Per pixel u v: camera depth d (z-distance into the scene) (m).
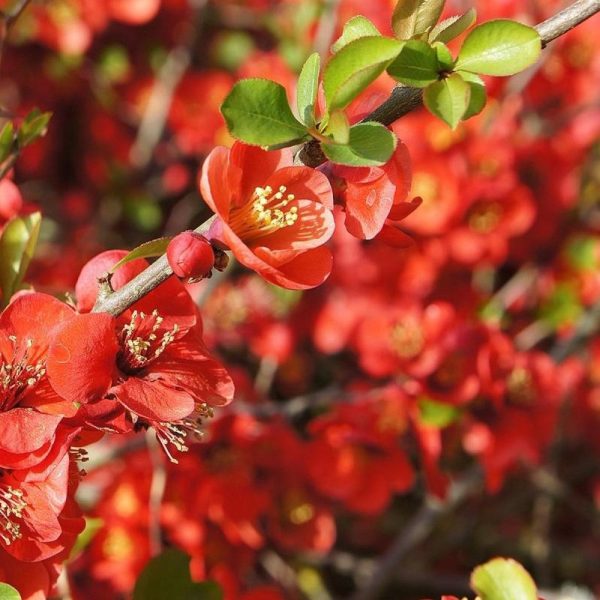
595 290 1.06
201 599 0.59
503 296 1.07
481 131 0.99
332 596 1.07
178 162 1.25
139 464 0.78
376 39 0.50
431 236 0.97
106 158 1.22
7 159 0.63
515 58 0.51
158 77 1.22
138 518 0.76
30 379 0.54
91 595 0.80
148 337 0.55
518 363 0.80
